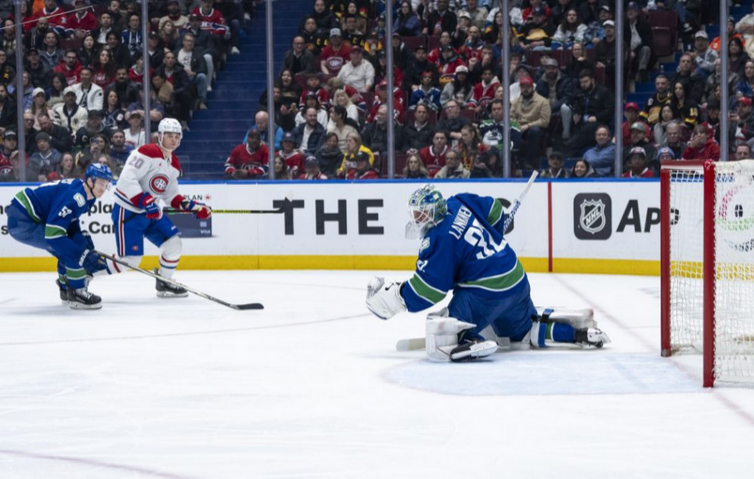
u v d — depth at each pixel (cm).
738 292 1271
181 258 2736
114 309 1938
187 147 2888
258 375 1228
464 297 1316
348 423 970
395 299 1316
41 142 2820
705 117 2544
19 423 996
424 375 1210
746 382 1111
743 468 805
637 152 2522
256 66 2919
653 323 1644
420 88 2783
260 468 823
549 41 2777
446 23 2853
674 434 911
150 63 2870
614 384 1138
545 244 2525
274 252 2706
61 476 812
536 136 2608
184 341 1519
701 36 2570
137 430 958
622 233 2433
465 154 2634
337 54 2886
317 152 2750
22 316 1844
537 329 1384
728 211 1259
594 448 866
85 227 2744
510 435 912
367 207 2647
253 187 2703
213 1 2902
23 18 2908
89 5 2991
